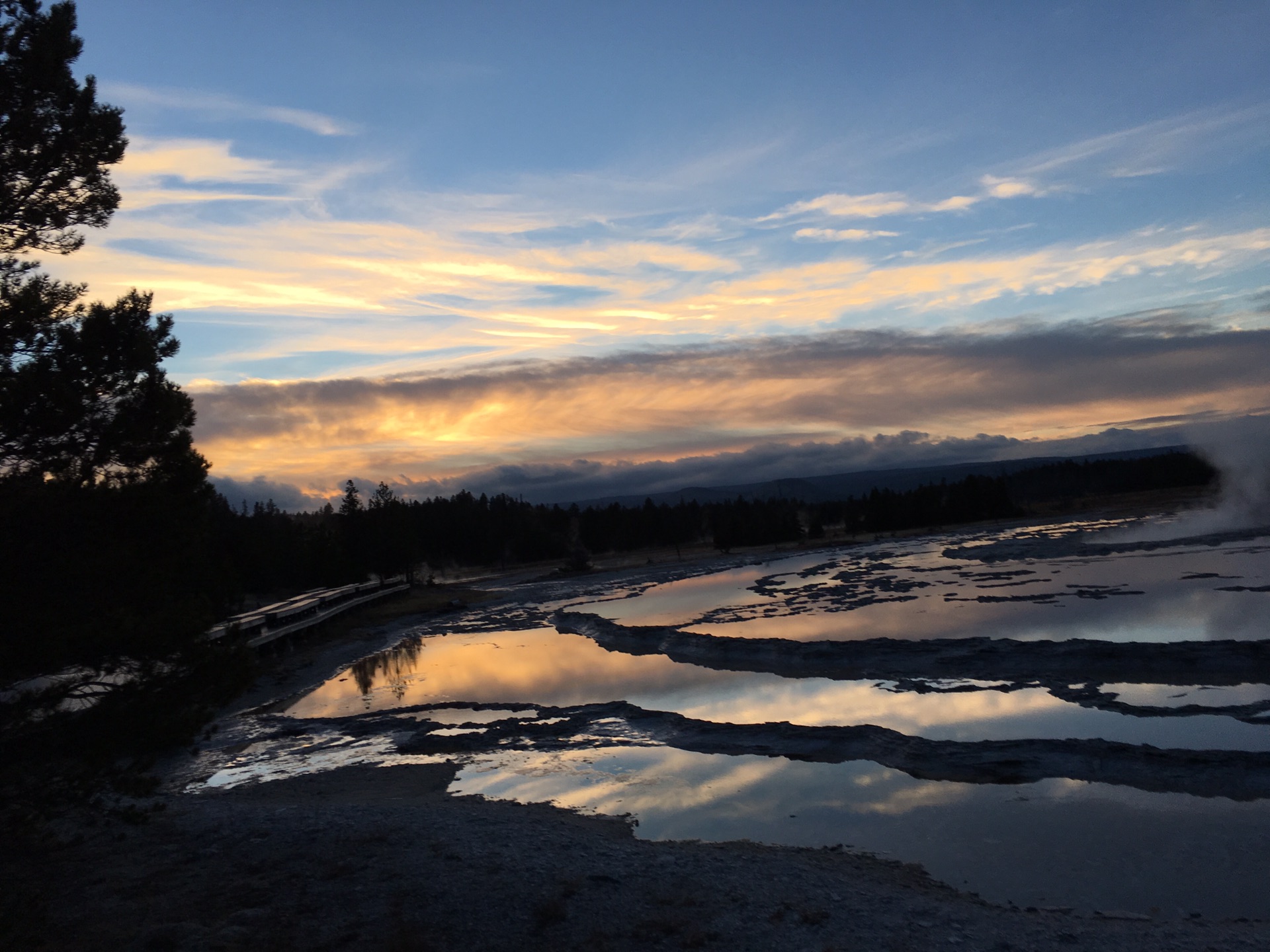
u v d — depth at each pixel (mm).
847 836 14281
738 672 29156
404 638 48250
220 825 14500
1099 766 15930
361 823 14180
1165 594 33344
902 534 98062
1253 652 21938
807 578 58688
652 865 12164
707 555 96938
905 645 27688
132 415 11586
